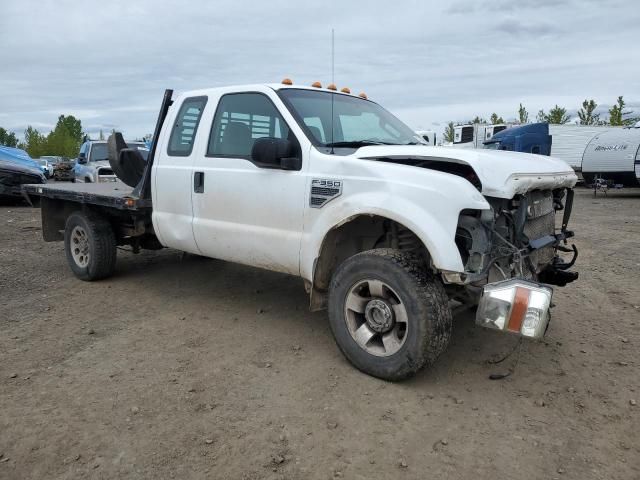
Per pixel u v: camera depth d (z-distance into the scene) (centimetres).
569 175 444
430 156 375
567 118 3119
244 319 511
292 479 275
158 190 538
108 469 280
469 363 416
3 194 1423
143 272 688
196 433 313
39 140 8344
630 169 1820
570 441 311
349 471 282
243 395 360
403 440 310
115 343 448
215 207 482
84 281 643
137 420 326
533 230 418
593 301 577
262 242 448
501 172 358
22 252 822
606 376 395
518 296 333
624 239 956
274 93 454
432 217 351
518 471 283
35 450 295
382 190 372
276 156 410
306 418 332
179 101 536
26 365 401
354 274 381
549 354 435
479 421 332
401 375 367
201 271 691
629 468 286
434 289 357
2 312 525
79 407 340
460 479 276
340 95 511
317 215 408
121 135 643
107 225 626
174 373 392
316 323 501
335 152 422
